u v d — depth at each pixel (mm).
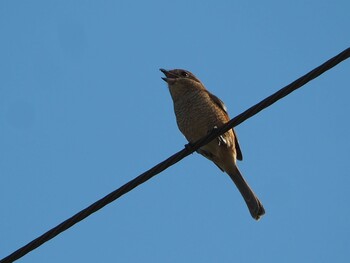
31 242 9539
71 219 9672
